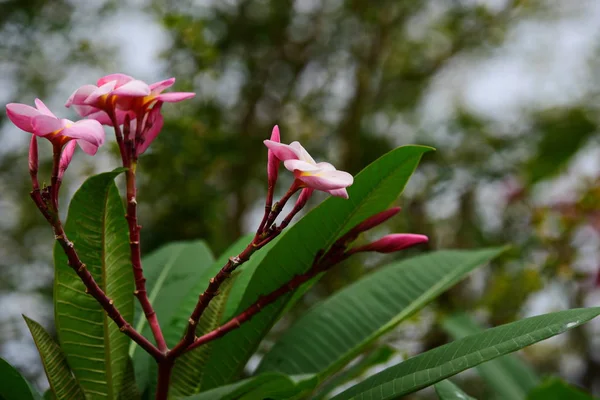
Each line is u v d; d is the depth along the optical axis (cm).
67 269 100
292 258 107
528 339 93
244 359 109
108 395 104
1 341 280
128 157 100
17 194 345
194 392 107
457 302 257
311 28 370
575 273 237
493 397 179
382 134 397
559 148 275
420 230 298
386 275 124
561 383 144
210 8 307
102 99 98
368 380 98
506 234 275
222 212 277
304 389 99
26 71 298
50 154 280
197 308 98
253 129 340
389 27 389
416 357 97
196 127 224
